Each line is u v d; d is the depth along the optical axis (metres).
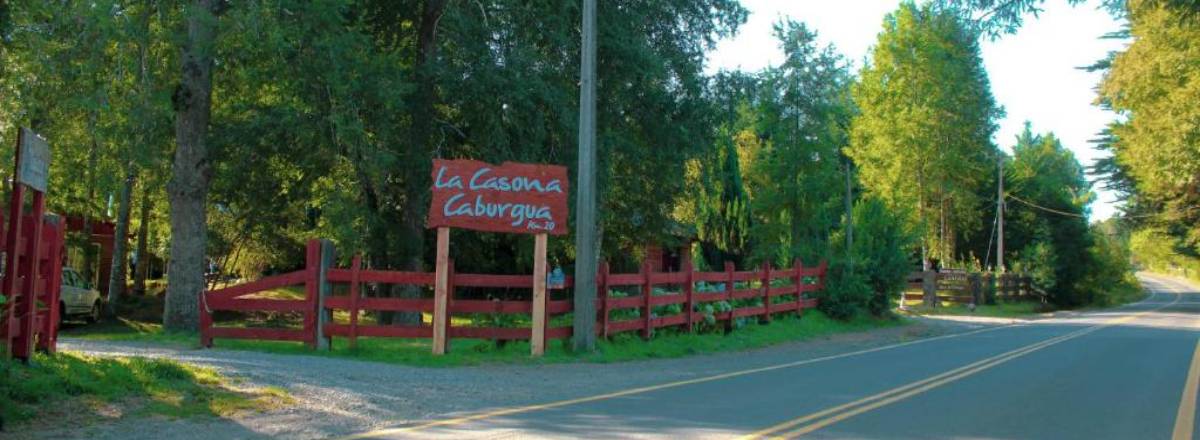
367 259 22.06
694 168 26.39
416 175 19.50
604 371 13.68
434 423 8.77
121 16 15.73
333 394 10.23
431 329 14.80
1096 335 22.34
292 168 20.38
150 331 20.78
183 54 17.19
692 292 18.84
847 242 26.52
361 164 17.86
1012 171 61.41
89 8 14.79
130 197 25.89
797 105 29.67
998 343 19.83
